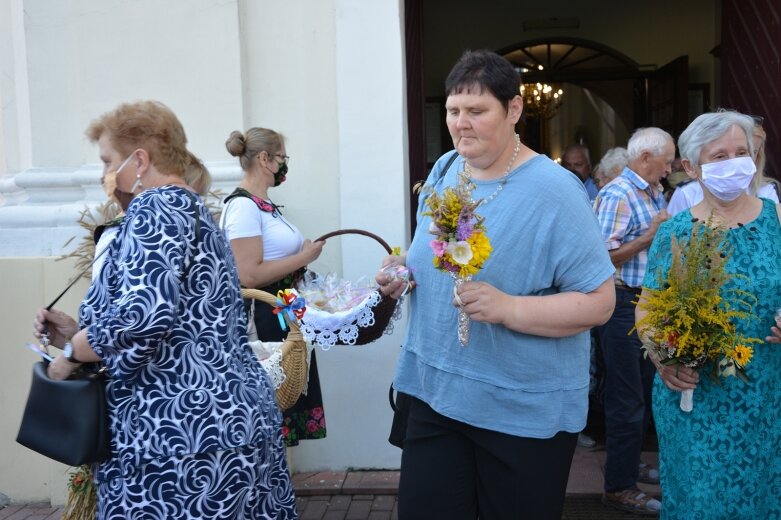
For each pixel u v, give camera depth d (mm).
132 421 2285
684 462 2863
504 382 2477
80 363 2355
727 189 2795
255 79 4699
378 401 4688
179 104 4645
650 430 5398
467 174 2578
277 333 3871
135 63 4637
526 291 2471
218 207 4398
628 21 9969
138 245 2246
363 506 4332
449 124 2479
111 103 4664
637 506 4176
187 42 4605
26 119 5082
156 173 2482
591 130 11312
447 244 2322
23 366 4457
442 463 2627
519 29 10117
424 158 5641
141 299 2188
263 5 4656
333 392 4707
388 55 4543
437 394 2578
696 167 2902
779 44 4926
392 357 4656
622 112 11039
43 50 4645
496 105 2406
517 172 2494
